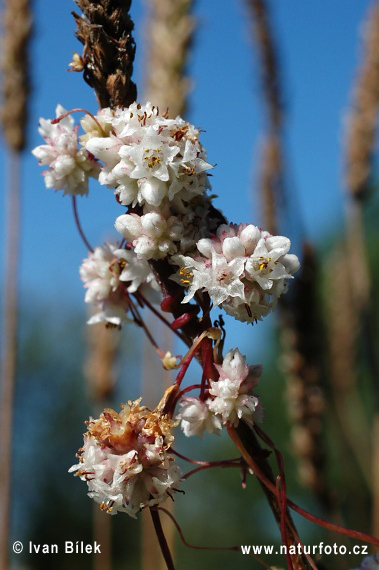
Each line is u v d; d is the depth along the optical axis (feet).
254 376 0.42
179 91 0.90
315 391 0.88
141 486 0.41
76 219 0.47
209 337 0.42
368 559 0.45
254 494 2.57
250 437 0.43
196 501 2.67
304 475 0.88
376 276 2.27
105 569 1.04
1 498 0.92
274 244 0.41
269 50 1.03
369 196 1.06
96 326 1.14
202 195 0.42
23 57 0.98
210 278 0.40
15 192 0.98
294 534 0.43
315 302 0.88
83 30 0.43
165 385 0.99
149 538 0.94
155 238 0.41
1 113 0.97
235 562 2.55
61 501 3.26
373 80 1.03
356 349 1.10
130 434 0.41
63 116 0.44
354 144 1.04
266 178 0.98
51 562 2.85
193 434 0.42
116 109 0.42
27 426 3.35
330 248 2.48
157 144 0.40
